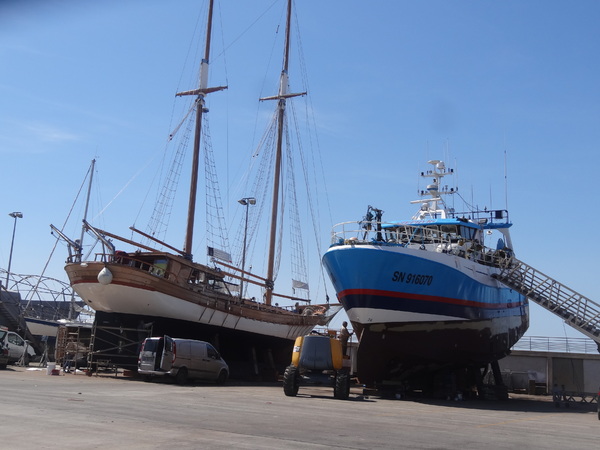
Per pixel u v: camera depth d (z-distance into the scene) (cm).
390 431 1233
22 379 2177
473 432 1312
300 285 4494
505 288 2909
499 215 3269
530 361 3622
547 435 1328
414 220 2831
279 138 4481
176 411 1370
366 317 2256
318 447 961
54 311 4491
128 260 2839
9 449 823
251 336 3212
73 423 1080
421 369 2444
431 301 2292
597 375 3481
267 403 1734
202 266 2962
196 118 3753
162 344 2438
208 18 3900
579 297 2478
